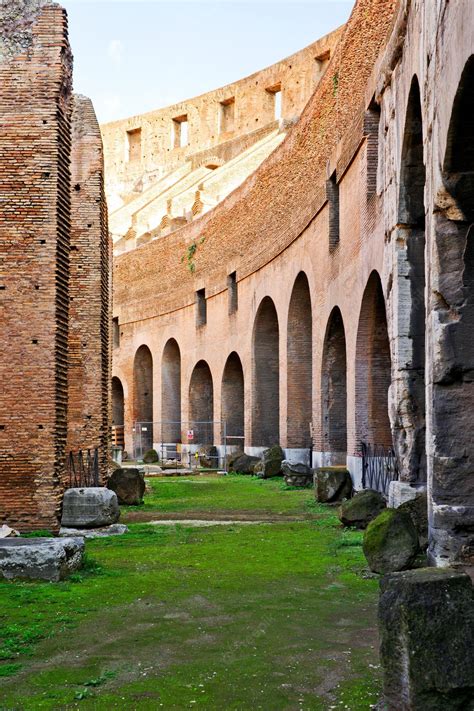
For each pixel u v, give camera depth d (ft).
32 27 43.11
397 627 15.87
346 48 66.95
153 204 178.29
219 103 199.52
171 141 212.02
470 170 28.71
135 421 151.53
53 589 28.96
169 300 139.33
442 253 30.27
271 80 182.80
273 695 18.06
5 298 41.96
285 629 23.63
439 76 29.25
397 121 44.96
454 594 15.87
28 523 41.06
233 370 118.52
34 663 20.48
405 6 40.86
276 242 95.35
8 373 41.60
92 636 22.94
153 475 99.45
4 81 42.78
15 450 41.27
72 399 60.44
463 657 15.35
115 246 167.02
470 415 30.12
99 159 62.69
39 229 42.37
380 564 30.94
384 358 62.59
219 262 119.75
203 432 131.44
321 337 78.02
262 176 101.24
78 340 60.90
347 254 66.44
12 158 42.57
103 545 39.55
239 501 62.85
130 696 17.99
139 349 151.43
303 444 90.38
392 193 46.52
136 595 28.14
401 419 44.75
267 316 104.58
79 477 57.52
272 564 34.01
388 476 54.95
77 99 63.36
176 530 45.24
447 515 29.71
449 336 30.04
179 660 20.71
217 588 29.32
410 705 15.33
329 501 59.31
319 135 77.36
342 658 20.80
